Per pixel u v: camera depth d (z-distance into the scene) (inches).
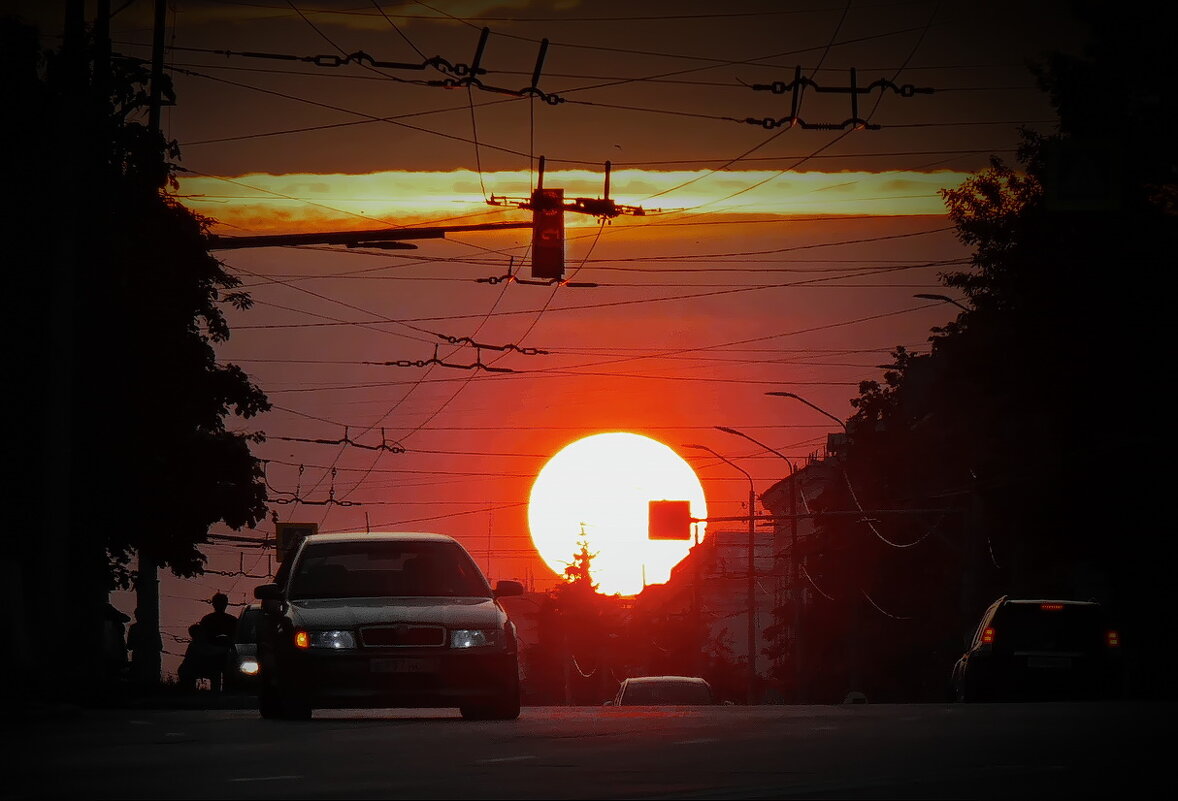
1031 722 2028.8
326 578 2518.5
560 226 3804.1
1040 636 3865.7
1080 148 4394.7
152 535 4500.5
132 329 4298.7
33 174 4079.7
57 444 3265.3
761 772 1310.3
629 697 5989.2
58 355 3289.9
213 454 4601.4
